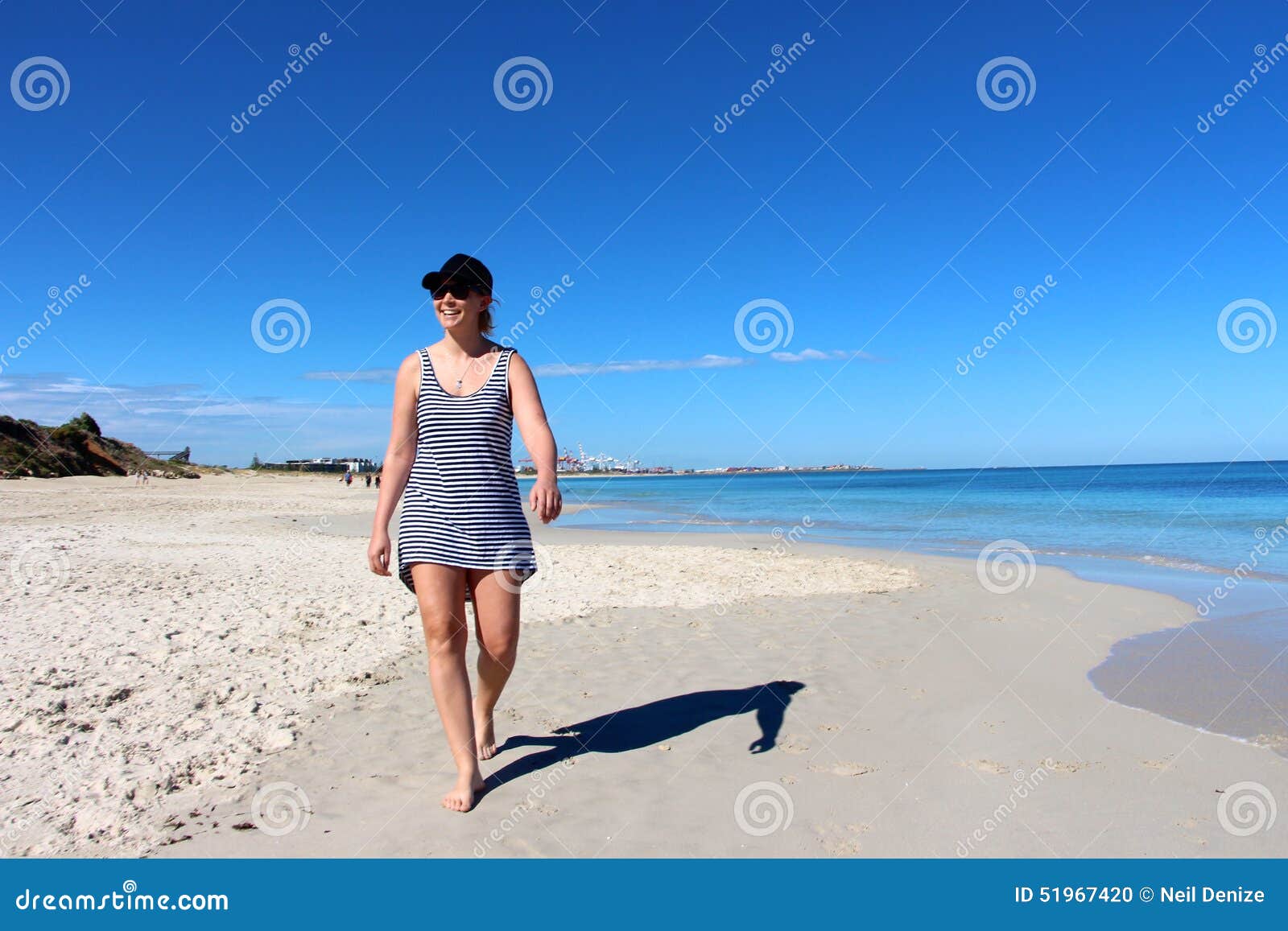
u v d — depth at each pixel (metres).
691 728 4.17
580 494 46.19
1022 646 6.03
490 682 3.64
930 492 39.75
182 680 4.82
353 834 3.01
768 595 8.40
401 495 3.52
